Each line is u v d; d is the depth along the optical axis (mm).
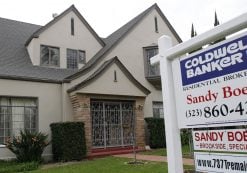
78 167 10586
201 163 3682
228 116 3334
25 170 10883
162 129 16859
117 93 15586
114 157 13273
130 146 15664
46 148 14117
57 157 13695
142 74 18578
